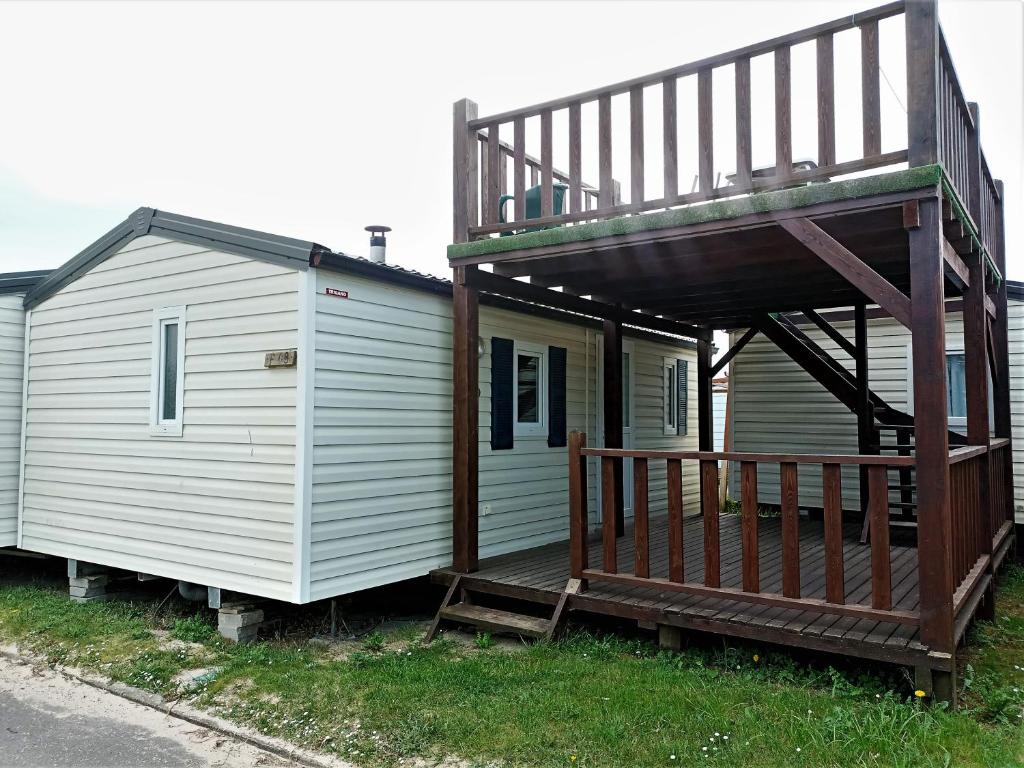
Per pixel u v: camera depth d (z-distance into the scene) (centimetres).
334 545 504
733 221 432
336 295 510
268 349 507
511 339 693
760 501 980
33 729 389
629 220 470
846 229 425
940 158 376
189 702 412
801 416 953
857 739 320
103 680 453
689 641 459
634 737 334
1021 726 343
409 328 573
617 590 487
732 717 352
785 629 397
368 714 372
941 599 359
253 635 516
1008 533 642
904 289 670
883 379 894
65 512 655
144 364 594
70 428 656
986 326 575
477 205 569
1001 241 671
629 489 894
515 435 692
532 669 423
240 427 522
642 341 938
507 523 672
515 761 321
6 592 665
